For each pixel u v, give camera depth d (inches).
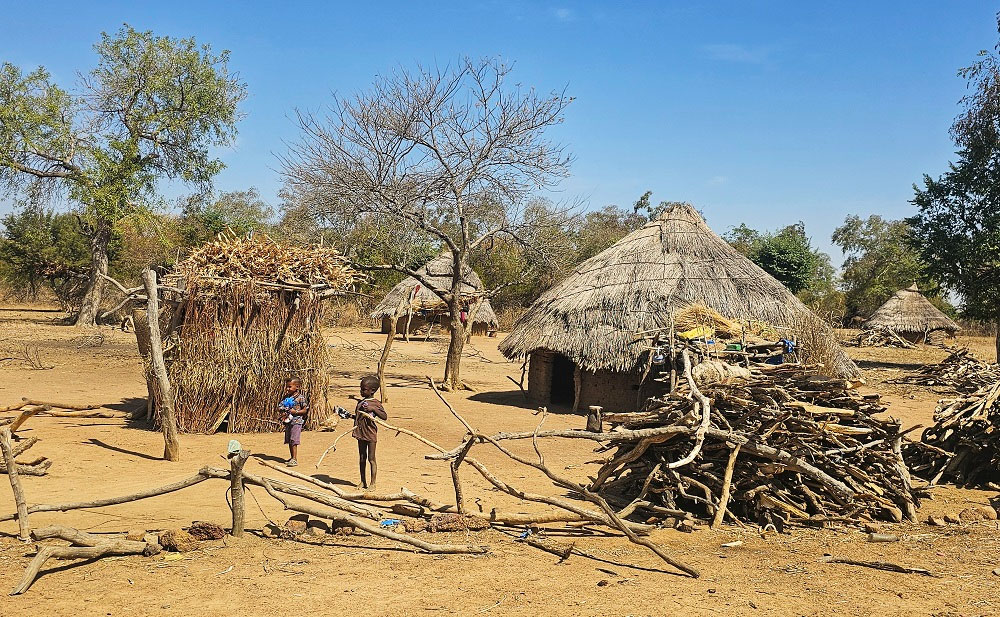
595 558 262.1
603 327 653.9
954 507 379.2
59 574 227.1
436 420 592.4
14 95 1416.1
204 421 510.3
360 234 816.3
